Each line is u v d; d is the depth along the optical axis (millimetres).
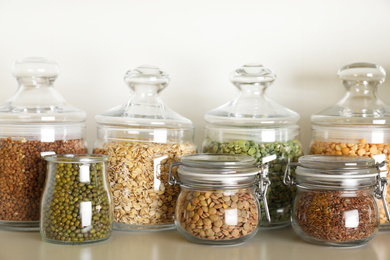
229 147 1358
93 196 1229
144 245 1229
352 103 1383
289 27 1607
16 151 1331
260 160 1345
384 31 1576
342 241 1200
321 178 1207
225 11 1623
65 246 1216
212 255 1157
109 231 1263
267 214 1292
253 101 1404
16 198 1339
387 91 1579
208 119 1415
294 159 1390
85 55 1650
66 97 1658
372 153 1326
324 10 1594
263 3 1612
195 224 1216
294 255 1159
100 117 1395
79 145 1403
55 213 1221
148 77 1386
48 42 1653
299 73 1608
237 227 1210
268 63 1616
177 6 1632
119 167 1332
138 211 1335
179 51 1637
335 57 1595
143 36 1641
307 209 1229
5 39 1659
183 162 1251
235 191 1229
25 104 1357
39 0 1648
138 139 1344
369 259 1132
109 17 1644
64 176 1226
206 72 1632
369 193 1241
